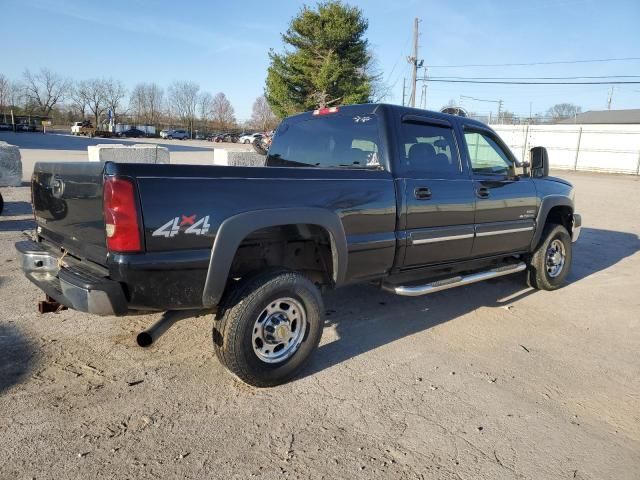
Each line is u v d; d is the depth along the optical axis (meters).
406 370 3.83
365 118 4.34
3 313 4.47
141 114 93.88
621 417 3.31
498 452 2.87
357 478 2.60
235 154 13.54
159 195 2.87
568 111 93.19
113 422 2.96
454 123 4.79
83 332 4.18
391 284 4.34
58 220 3.45
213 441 2.84
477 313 5.26
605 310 5.56
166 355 3.87
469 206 4.74
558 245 6.17
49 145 33.75
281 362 3.45
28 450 2.67
